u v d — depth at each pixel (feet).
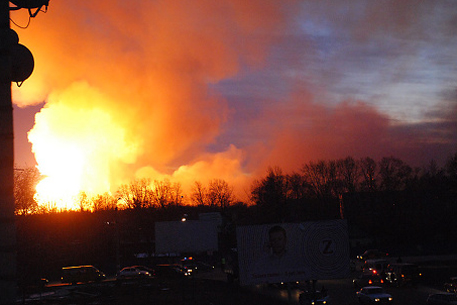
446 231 311.88
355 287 154.81
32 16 25.58
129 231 333.21
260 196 375.04
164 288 164.66
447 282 151.53
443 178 321.93
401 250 291.17
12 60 25.14
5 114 17.51
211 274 232.94
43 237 233.55
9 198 16.96
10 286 16.49
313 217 392.27
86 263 282.77
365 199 347.36
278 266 96.22
